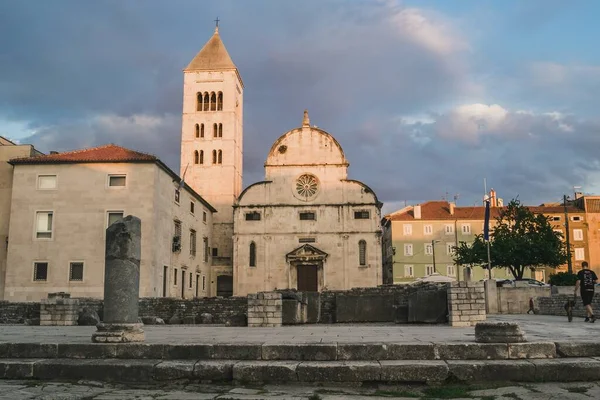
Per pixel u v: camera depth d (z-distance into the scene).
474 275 101.75
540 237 73.56
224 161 87.50
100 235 53.91
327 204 71.31
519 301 42.06
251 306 26.44
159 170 56.06
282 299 28.28
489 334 14.38
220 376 13.50
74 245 53.84
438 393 12.42
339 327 25.23
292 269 70.31
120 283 15.77
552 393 11.93
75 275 53.59
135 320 15.88
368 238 70.31
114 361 14.16
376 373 13.16
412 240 103.31
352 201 71.44
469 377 13.12
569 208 109.38
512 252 72.31
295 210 71.69
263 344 14.52
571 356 13.95
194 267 70.62
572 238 106.81
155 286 53.81
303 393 12.34
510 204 78.00
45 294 53.22
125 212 53.94
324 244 70.56
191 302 38.59
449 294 25.67
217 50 91.94
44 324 29.70
